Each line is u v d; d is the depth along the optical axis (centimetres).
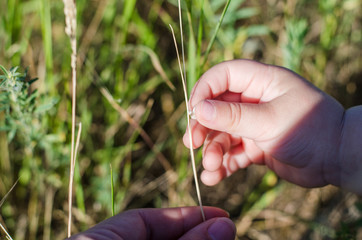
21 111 23
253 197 31
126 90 31
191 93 23
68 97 25
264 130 21
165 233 21
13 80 21
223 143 24
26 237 29
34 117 25
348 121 22
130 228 19
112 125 30
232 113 21
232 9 30
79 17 29
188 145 23
